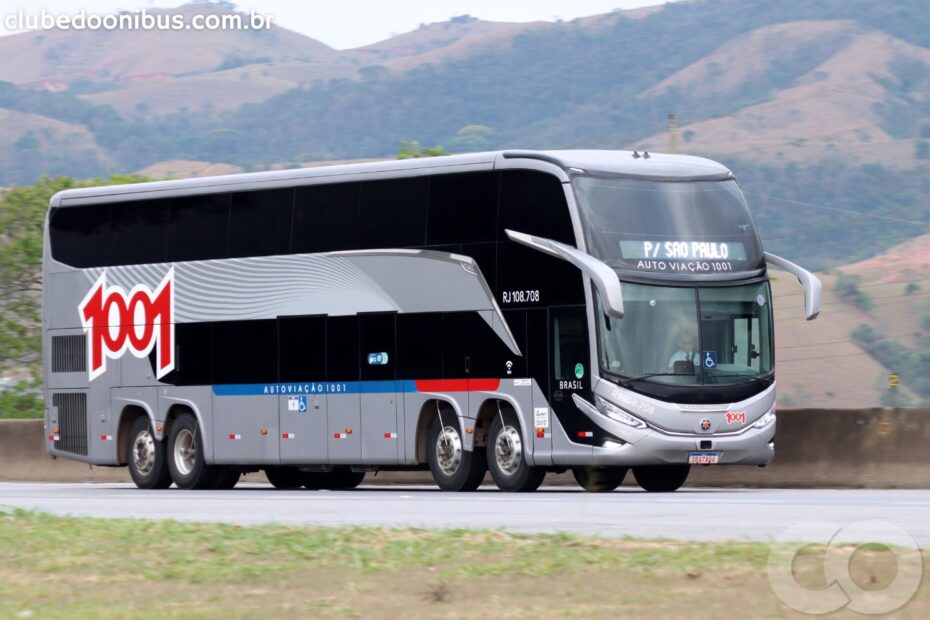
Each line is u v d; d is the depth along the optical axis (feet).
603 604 44.80
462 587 48.03
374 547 57.67
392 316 115.34
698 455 106.63
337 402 118.32
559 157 108.06
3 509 91.15
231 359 125.18
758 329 110.42
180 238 129.39
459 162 112.57
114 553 58.65
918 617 42.29
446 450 112.88
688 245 108.78
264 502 96.43
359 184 118.32
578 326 105.81
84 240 136.67
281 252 122.42
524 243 108.27
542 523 72.49
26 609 46.57
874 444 113.29
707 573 48.88
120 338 133.18
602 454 104.88
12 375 204.85
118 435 133.39
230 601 47.29
